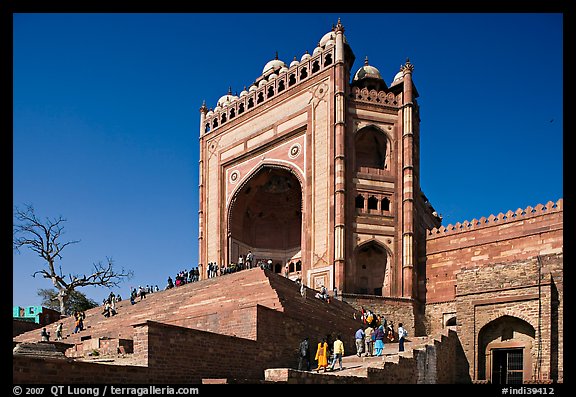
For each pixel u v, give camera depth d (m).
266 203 40.47
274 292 21.02
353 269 31.34
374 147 35.31
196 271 34.59
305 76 35.84
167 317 22.83
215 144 40.69
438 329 31.11
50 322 33.12
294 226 41.19
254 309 17.64
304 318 20.41
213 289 25.11
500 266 22.62
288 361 18.66
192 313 21.30
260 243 40.69
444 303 31.17
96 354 17.64
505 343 21.77
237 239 39.19
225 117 40.66
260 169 36.94
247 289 22.59
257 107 38.12
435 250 32.31
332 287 30.66
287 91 36.38
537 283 21.20
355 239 31.80
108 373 11.52
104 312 28.30
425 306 31.89
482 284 22.92
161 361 13.12
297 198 40.19
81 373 10.87
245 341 16.56
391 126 34.38
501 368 21.94
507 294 21.95
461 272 23.70
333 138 32.91
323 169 33.09
